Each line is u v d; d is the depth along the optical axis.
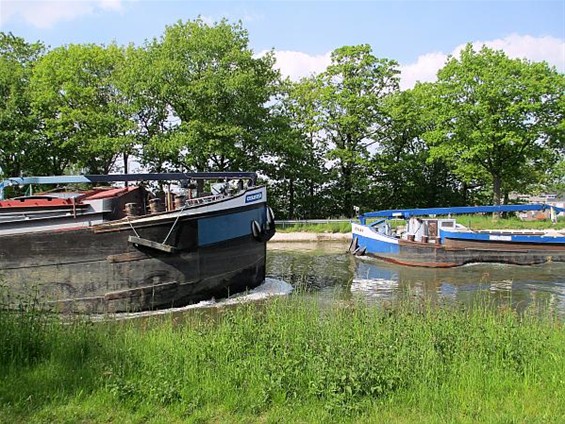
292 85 45.66
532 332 8.10
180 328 9.72
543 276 18.81
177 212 13.36
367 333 7.72
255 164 41.25
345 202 47.03
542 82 37.44
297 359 6.67
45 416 5.27
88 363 6.56
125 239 12.88
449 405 5.66
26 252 12.78
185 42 37.06
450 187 49.62
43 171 38.00
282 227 37.28
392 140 45.88
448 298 14.55
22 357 6.64
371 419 5.32
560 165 46.94
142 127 39.19
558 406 5.64
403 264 22.05
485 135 38.16
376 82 43.91
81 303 12.78
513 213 47.25
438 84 40.91
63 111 36.22
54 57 37.81
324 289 16.23
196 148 36.12
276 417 5.35
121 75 37.72
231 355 6.98
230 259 14.66
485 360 6.86
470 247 21.77
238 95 37.47
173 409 5.54
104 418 5.28
